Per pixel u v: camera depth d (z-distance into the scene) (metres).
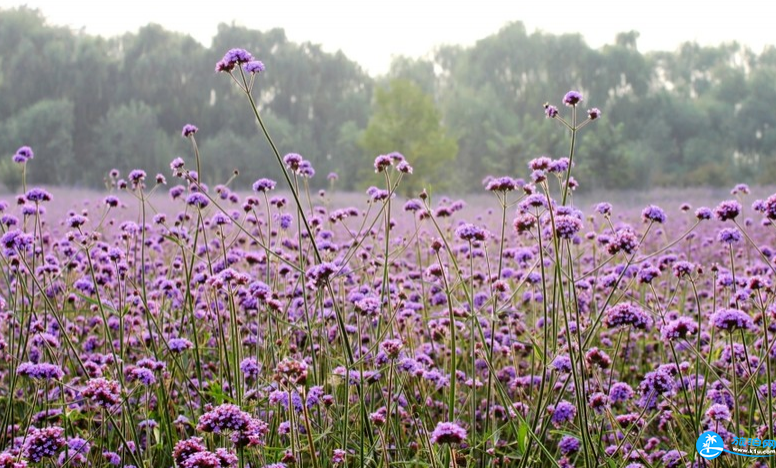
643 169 69.12
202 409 4.53
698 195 37.78
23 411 5.14
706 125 85.94
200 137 78.56
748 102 87.38
